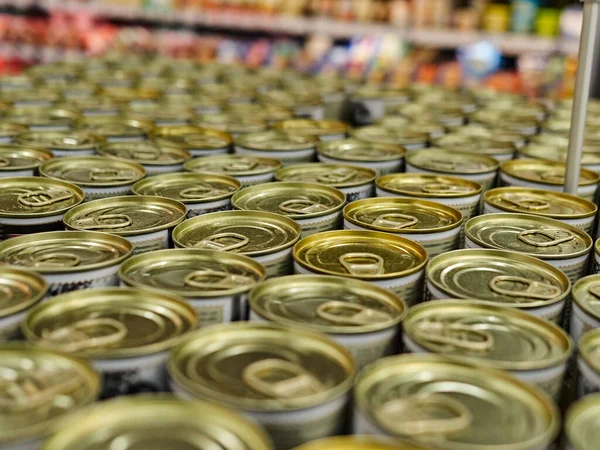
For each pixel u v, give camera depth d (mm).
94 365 268
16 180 479
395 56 1218
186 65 1134
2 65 1241
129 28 1431
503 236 426
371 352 298
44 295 316
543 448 233
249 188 482
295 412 243
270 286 335
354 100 863
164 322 305
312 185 494
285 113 766
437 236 406
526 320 314
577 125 478
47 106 750
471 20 1134
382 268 367
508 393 262
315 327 297
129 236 391
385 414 248
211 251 370
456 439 237
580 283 349
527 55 1164
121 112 761
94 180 494
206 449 224
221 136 654
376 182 498
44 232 388
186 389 252
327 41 1311
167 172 536
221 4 1287
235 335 290
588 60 463
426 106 821
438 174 527
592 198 521
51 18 1410
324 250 393
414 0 1172
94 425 230
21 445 222
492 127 716
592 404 257
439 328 308
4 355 268
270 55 1306
